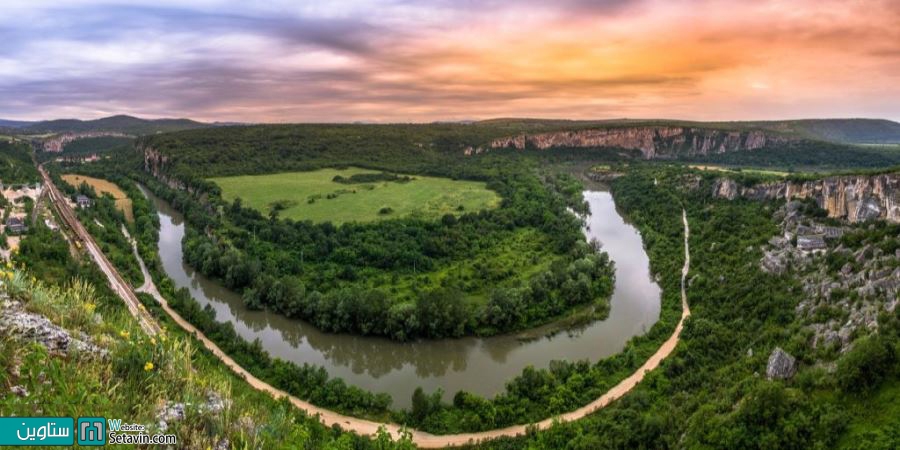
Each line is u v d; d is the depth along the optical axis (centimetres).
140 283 10006
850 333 5378
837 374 4541
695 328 7800
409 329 8188
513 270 10938
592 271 10762
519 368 7594
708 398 5541
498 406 6050
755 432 4316
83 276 8388
